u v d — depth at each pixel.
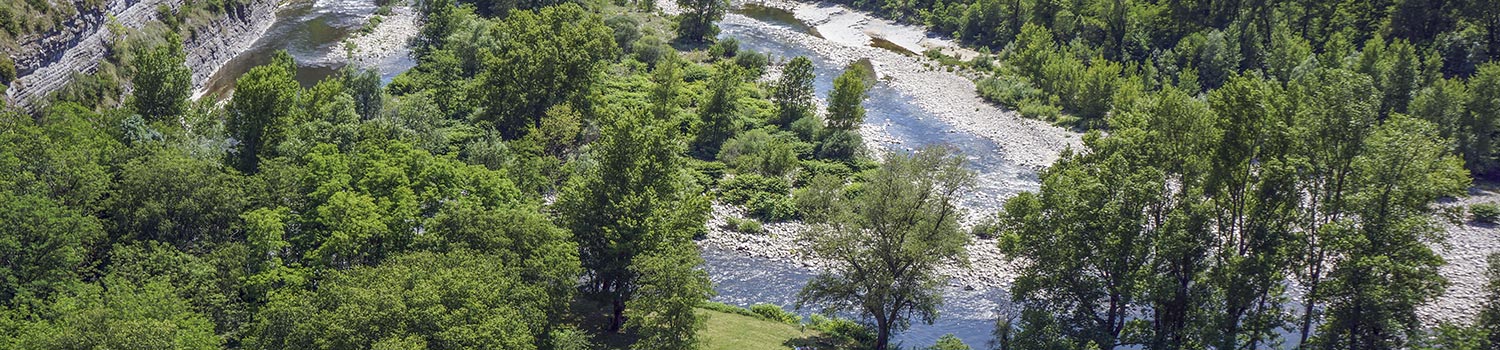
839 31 162.38
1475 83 99.56
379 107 93.44
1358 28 129.12
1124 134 57.12
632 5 162.00
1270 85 58.34
